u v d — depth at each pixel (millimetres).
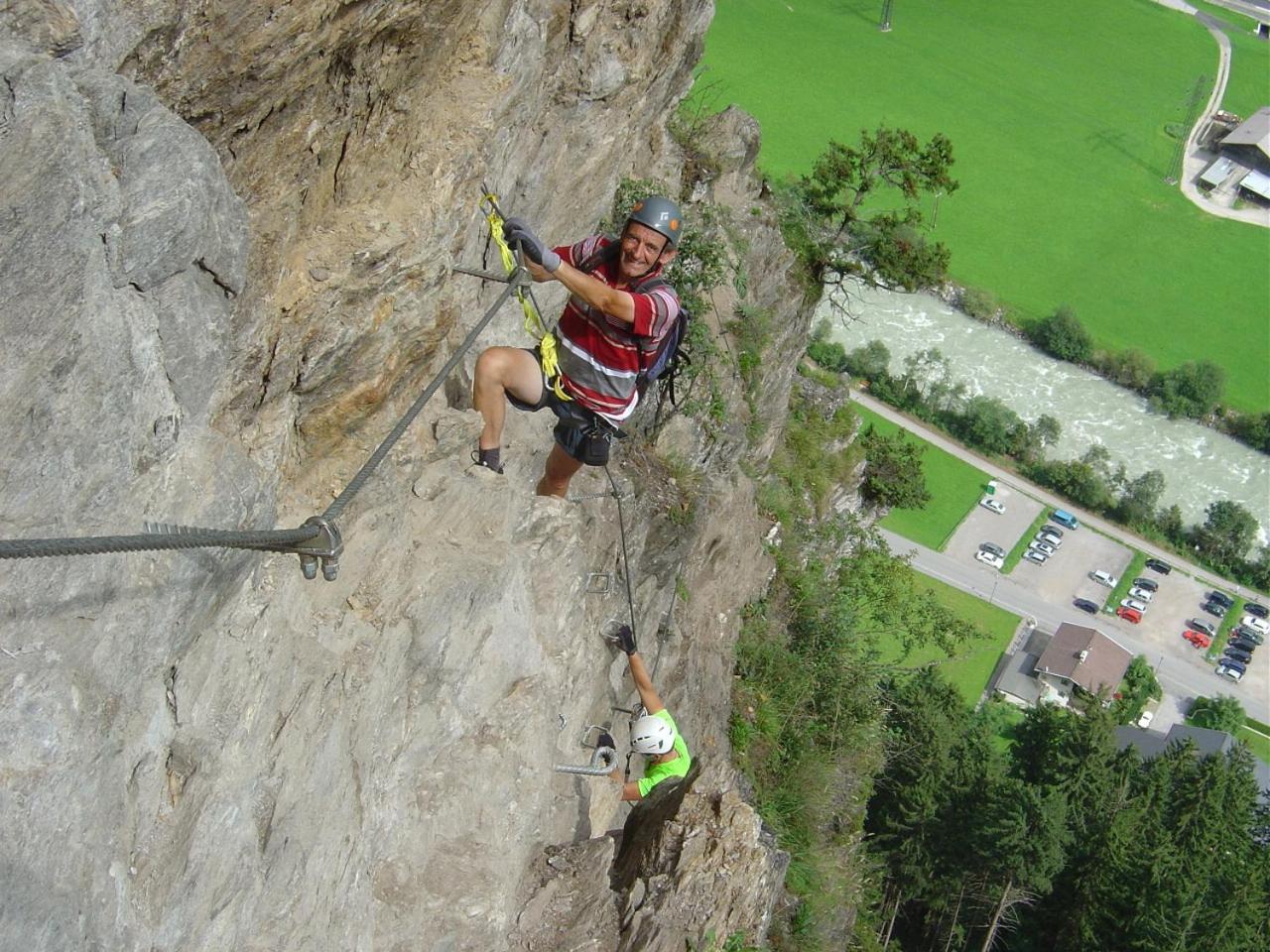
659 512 19344
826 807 27781
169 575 6598
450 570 10672
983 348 95625
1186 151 121875
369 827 9781
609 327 7148
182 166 6230
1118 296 102562
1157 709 71938
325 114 8422
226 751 7566
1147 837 49031
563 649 13109
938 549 78312
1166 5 149000
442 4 9000
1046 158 117500
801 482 36125
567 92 14812
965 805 48125
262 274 8070
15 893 5488
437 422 11305
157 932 6809
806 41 125500
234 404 8203
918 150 35875
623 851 16172
